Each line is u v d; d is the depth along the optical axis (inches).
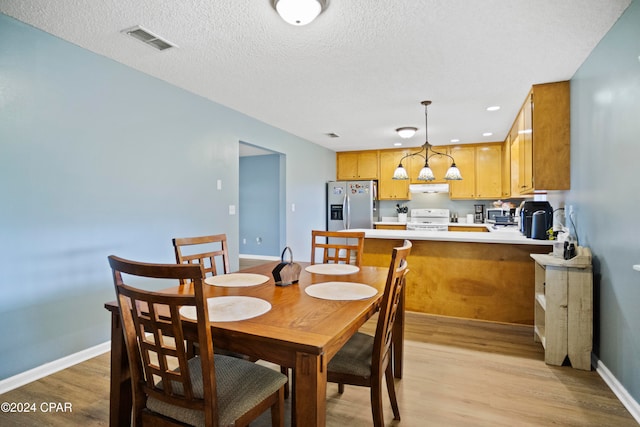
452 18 81.4
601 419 69.7
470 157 241.3
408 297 142.4
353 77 118.3
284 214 204.2
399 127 190.7
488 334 117.0
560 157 118.9
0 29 80.7
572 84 115.2
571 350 91.8
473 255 133.3
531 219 133.2
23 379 84.4
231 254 155.1
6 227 82.4
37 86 87.9
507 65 107.1
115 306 54.1
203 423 44.3
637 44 71.4
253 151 236.1
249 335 44.6
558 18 80.8
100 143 102.8
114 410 55.5
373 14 79.7
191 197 134.9
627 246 75.6
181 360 43.0
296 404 43.3
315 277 79.7
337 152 276.7
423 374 88.5
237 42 94.0
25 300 85.8
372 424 68.1
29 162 86.5
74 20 83.4
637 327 71.4
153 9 78.5
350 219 253.1
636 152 71.7
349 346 66.9
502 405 74.5
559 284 92.7
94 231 101.3
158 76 118.8
